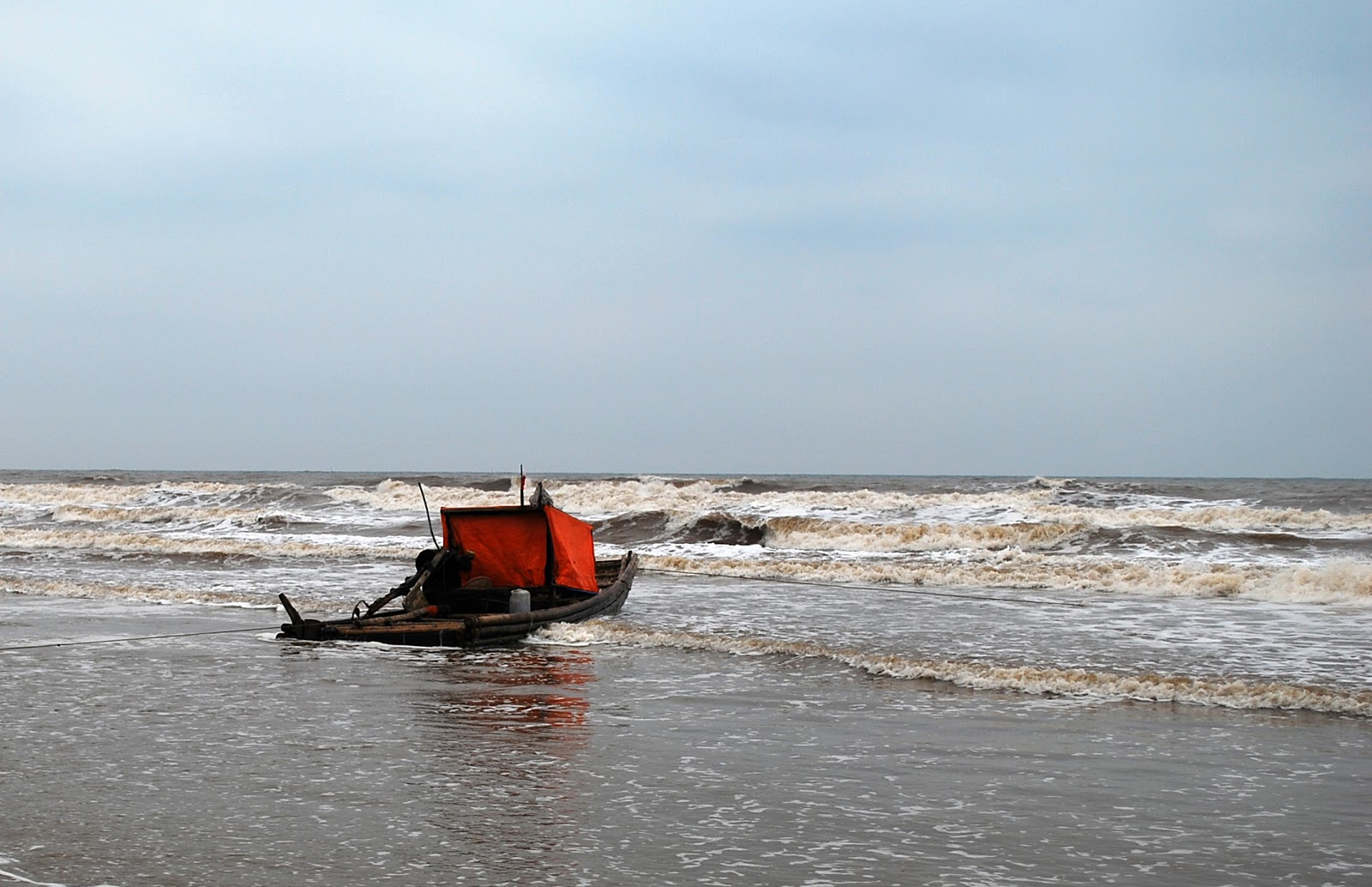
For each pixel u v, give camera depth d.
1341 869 6.87
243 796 8.41
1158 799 8.34
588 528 19.97
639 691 12.76
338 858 7.04
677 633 16.53
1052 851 7.20
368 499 52.12
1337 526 34.91
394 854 7.12
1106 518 36.81
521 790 8.60
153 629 18.00
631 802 8.28
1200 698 11.98
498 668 14.36
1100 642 16.19
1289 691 11.68
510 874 6.77
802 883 6.63
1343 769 9.17
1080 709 11.59
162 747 10.02
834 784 8.76
